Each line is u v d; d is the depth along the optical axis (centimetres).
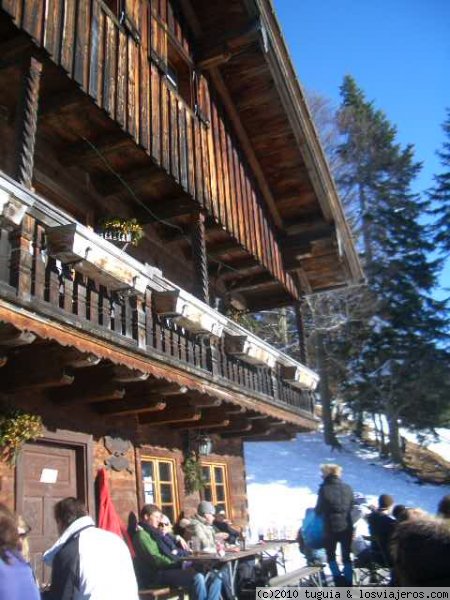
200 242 1035
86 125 846
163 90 983
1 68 679
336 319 3064
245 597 889
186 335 872
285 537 1520
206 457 1209
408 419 3098
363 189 3878
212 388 918
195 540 915
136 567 795
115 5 887
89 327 633
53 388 755
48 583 702
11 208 527
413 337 3117
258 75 1232
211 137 1173
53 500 743
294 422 1266
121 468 880
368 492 2344
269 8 1149
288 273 1537
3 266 531
